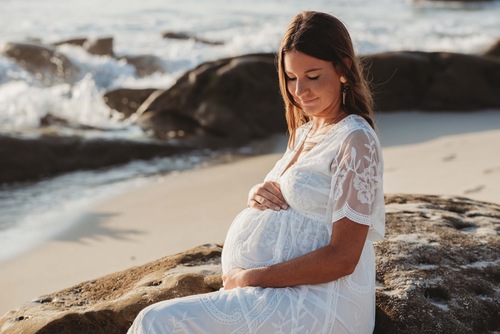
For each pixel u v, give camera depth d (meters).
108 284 3.92
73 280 5.41
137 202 7.20
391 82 10.73
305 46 2.81
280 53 2.97
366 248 3.09
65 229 6.49
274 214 3.01
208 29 22.16
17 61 14.30
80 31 21.69
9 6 27.03
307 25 2.83
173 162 8.83
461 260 3.88
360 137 2.80
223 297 2.81
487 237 4.15
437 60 11.08
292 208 2.99
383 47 18.45
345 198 2.78
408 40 19.89
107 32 21.53
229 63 10.56
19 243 6.17
